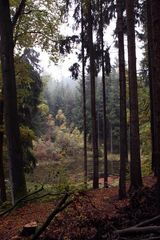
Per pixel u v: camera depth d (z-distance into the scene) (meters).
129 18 14.27
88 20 20.11
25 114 23.80
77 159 33.50
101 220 7.83
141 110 28.02
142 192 9.05
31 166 23.70
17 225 10.43
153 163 20.62
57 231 7.89
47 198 13.41
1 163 20.66
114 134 67.94
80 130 70.69
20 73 19.16
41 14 18.03
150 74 19.75
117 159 58.75
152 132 20.34
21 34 18.19
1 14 13.93
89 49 20.91
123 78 13.83
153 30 8.47
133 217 8.18
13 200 13.68
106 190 16.70
